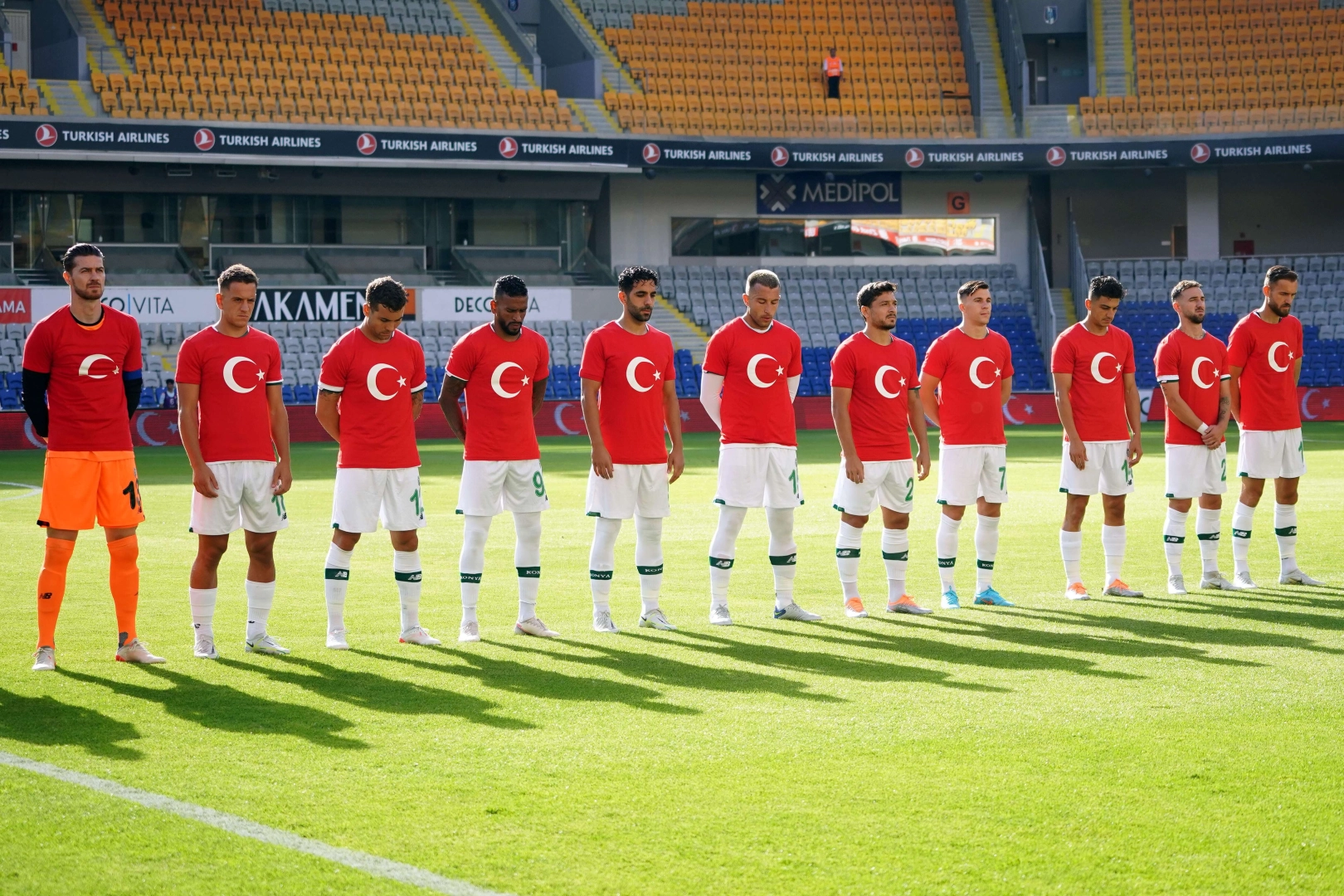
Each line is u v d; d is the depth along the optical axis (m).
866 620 9.84
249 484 8.51
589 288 41.09
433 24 43.97
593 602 9.80
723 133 43.03
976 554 10.61
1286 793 5.45
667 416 9.78
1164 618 9.70
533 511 9.23
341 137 36.94
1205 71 44.84
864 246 45.50
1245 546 11.21
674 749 6.16
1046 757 5.98
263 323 37.47
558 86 44.75
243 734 6.44
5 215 37.09
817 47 45.91
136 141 35.38
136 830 5.05
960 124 44.28
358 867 4.68
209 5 41.41
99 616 9.92
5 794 5.49
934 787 5.56
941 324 43.19
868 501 10.06
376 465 8.82
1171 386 10.93
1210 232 45.09
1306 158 41.16
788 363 9.87
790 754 6.07
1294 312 42.50
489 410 9.14
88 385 8.08
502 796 5.46
